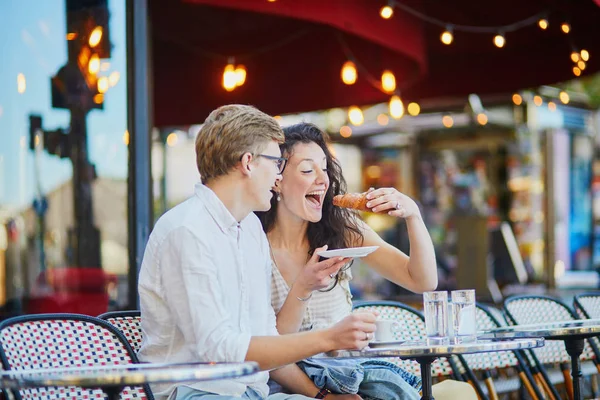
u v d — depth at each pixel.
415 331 4.31
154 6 7.97
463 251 11.15
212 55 8.87
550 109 14.36
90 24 5.78
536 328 3.69
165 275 2.98
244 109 3.18
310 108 9.16
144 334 3.11
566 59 8.71
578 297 5.30
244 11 8.23
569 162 15.23
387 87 7.91
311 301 3.79
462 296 3.43
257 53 8.98
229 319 2.95
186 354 3.00
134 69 5.68
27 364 2.87
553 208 13.05
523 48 9.02
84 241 5.75
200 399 2.98
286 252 3.90
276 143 3.20
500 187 15.50
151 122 5.73
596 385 5.95
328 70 9.02
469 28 8.40
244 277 3.16
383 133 14.07
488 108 14.12
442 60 9.47
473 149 15.67
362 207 3.73
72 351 3.02
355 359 3.71
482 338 3.43
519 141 15.21
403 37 7.64
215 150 3.12
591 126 15.59
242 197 3.13
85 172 5.78
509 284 11.49
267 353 2.86
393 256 3.99
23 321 2.93
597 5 7.39
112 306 5.71
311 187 3.81
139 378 2.22
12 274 5.85
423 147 15.80
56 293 5.82
